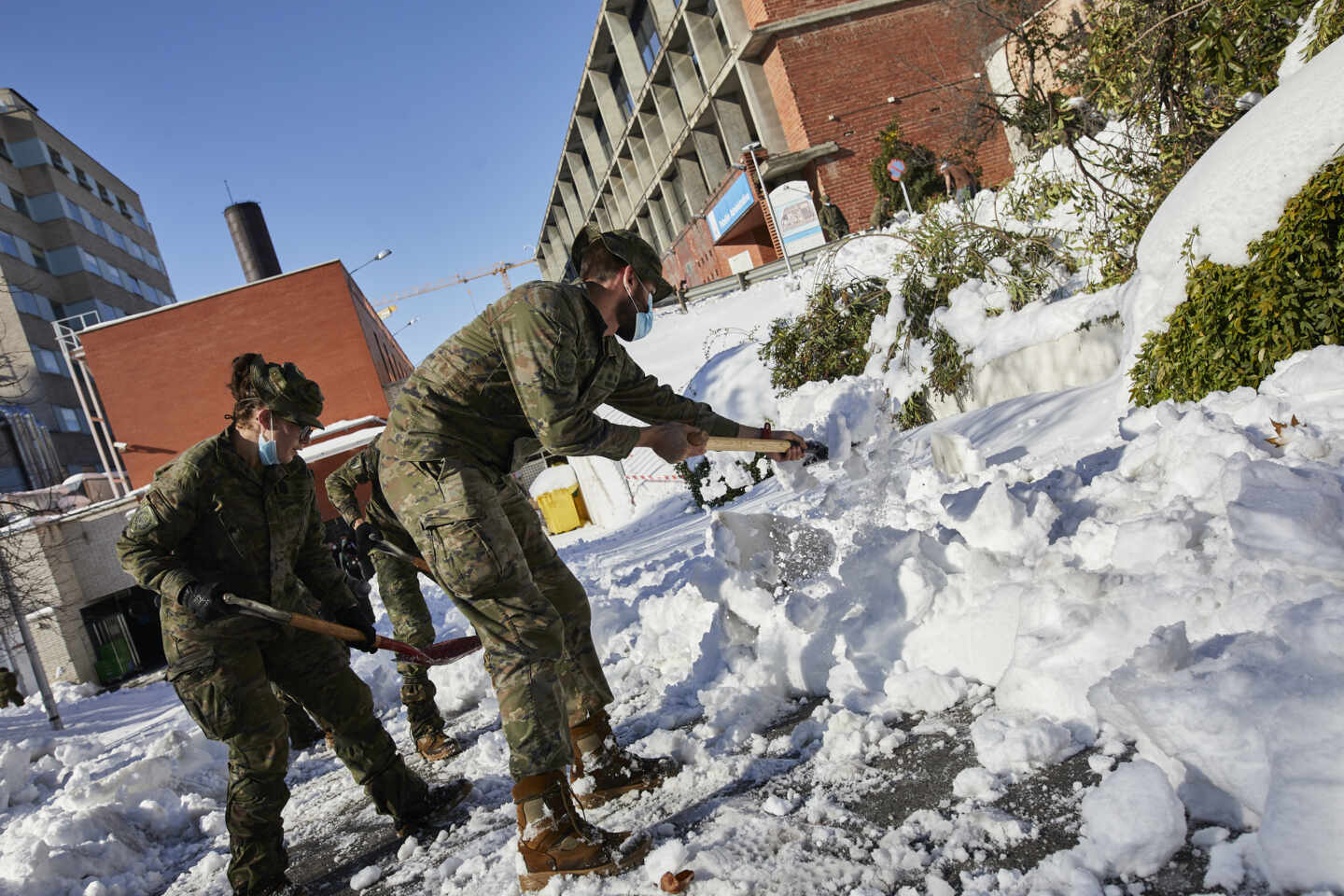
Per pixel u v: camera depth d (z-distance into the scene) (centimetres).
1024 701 218
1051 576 251
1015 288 812
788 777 239
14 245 4200
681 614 421
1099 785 171
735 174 2931
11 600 1143
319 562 309
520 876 224
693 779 260
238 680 277
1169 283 445
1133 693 172
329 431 2162
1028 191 837
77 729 1062
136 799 443
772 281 2286
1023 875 158
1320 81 385
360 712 306
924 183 2186
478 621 235
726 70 3058
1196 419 315
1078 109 715
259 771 279
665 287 251
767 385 1096
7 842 432
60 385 4106
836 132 2795
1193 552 229
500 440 245
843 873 179
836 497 367
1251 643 174
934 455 512
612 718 355
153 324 2355
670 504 1506
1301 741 144
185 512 277
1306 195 358
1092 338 656
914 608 281
